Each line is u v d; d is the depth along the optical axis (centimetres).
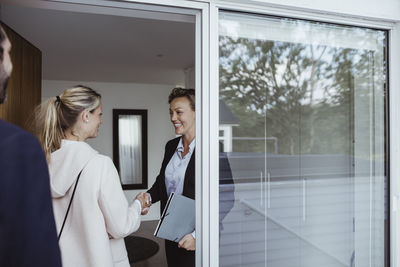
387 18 168
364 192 172
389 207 176
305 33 161
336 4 158
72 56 389
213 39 144
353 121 170
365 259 173
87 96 137
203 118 144
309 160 161
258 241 153
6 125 66
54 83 547
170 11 140
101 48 355
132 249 383
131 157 580
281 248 156
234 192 148
